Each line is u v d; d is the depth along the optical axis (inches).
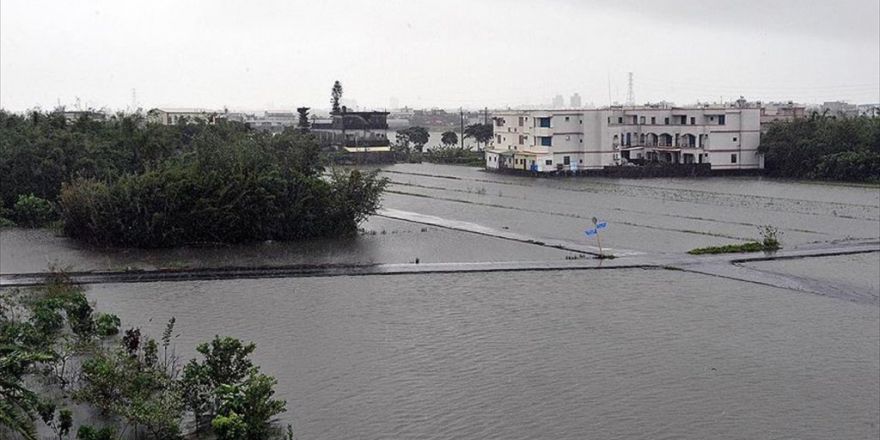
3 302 1558.8
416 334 1425.9
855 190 3604.8
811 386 1179.9
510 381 1207.6
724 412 1093.8
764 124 4985.2
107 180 2593.5
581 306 1598.2
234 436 962.1
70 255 2133.4
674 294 1683.1
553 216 2856.8
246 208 2300.7
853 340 1376.7
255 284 1787.6
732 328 1445.6
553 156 4429.1
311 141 2859.3
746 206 3053.6
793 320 1491.1
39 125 3132.4
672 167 4355.3
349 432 1041.5
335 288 1753.2
